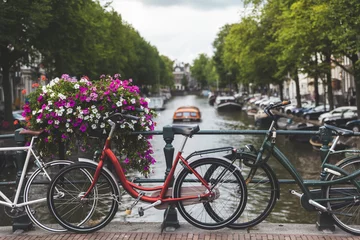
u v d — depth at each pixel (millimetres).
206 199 4695
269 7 39438
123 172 5180
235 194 4730
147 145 5316
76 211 4855
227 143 25484
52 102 5055
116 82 5355
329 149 4875
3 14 22109
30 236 4875
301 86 78188
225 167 4699
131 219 8055
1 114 33781
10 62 29109
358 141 15539
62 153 5418
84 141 5156
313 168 17016
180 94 195625
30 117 5324
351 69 27281
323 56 31766
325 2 21750
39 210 5129
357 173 4684
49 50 27359
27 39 25156
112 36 54000
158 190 4844
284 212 10188
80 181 4844
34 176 4922
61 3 26516
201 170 4742
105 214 4875
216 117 52688
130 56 66750
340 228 4828
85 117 4996
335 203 4793
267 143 4809
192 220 4785
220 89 138875
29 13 22609
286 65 36062
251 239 4645
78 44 29344
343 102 53031
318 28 23422
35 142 5293
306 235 4762
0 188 6543
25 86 68938
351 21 20141
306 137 25234
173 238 4707
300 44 25828
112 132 4848
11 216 5043
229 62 60375
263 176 4824
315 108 41688
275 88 93562
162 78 136250
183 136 5309
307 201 4785
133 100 5141
